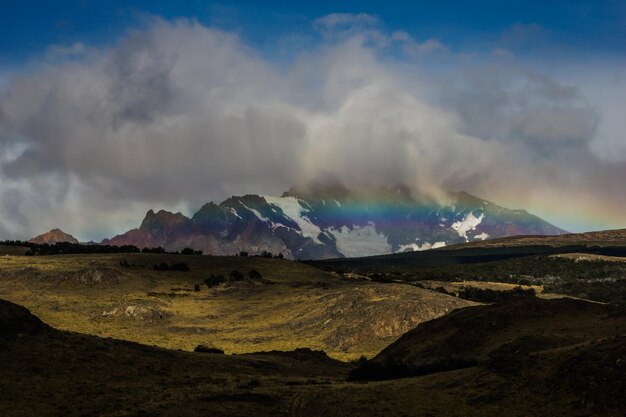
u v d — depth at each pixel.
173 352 65.38
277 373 64.69
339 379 62.81
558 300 65.75
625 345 42.81
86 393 46.03
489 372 46.94
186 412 42.16
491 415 40.53
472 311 67.81
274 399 46.00
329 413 42.78
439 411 42.34
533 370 44.62
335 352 112.44
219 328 136.62
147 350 62.81
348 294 140.62
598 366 41.16
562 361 43.66
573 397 39.91
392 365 58.47
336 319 128.25
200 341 122.62
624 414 37.00
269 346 117.44
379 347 114.12
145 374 53.84
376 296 135.88
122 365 55.25
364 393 47.31
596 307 62.88
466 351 58.84
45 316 140.25
